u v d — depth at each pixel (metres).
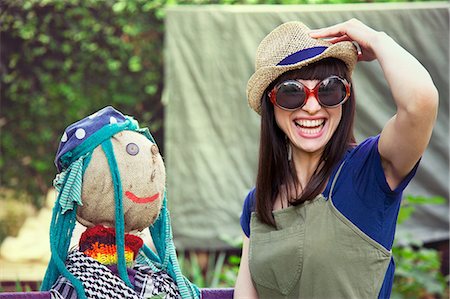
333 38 2.85
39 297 2.65
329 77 2.70
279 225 2.75
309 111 2.70
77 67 8.43
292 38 2.76
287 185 2.83
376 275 2.64
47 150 8.54
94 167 2.69
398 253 5.57
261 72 2.75
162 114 8.41
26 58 8.38
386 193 2.61
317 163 2.81
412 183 6.46
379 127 6.41
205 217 6.54
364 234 2.62
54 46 8.32
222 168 6.54
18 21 8.19
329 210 2.65
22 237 7.62
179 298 2.82
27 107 8.47
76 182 2.68
